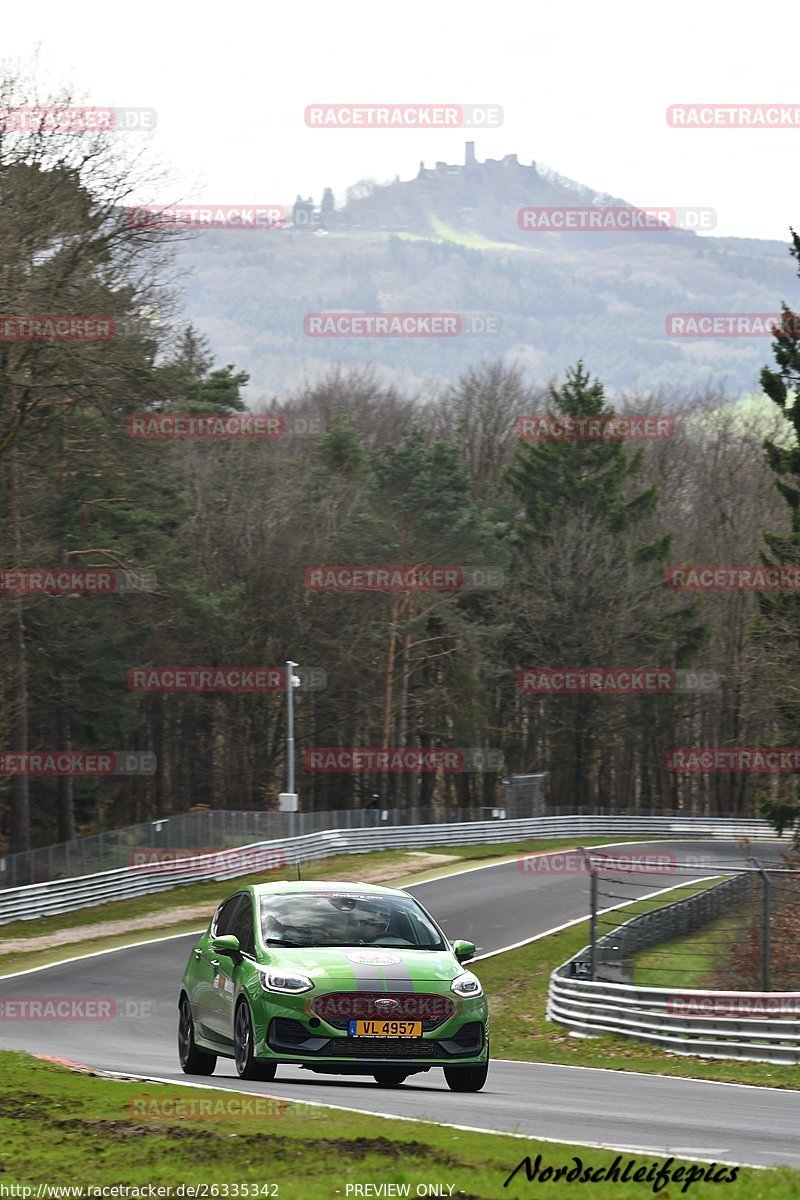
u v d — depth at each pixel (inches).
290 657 7810.0
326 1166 960.9
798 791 5561.0
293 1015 1393.9
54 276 4392.2
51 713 6943.9
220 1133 1089.4
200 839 5728.3
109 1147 1040.8
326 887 1594.5
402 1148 1017.5
